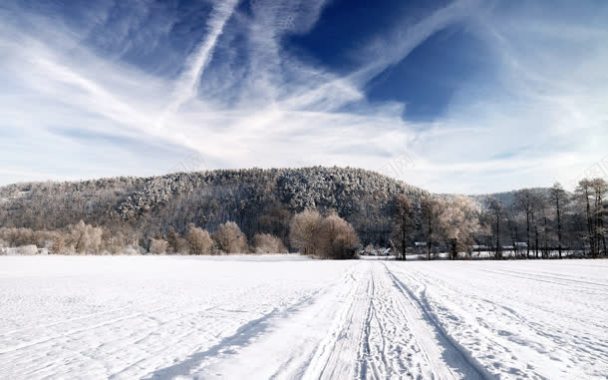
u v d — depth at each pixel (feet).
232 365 19.65
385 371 19.10
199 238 341.21
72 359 21.81
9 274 106.22
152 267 145.48
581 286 56.95
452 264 141.69
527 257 196.13
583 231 193.88
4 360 21.79
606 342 24.03
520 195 208.13
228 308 41.24
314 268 130.41
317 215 284.20
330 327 29.30
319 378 18.11
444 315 33.86
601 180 182.80
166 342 25.75
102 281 81.30
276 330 28.02
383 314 35.40
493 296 46.83
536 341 24.25
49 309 41.83
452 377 18.22
